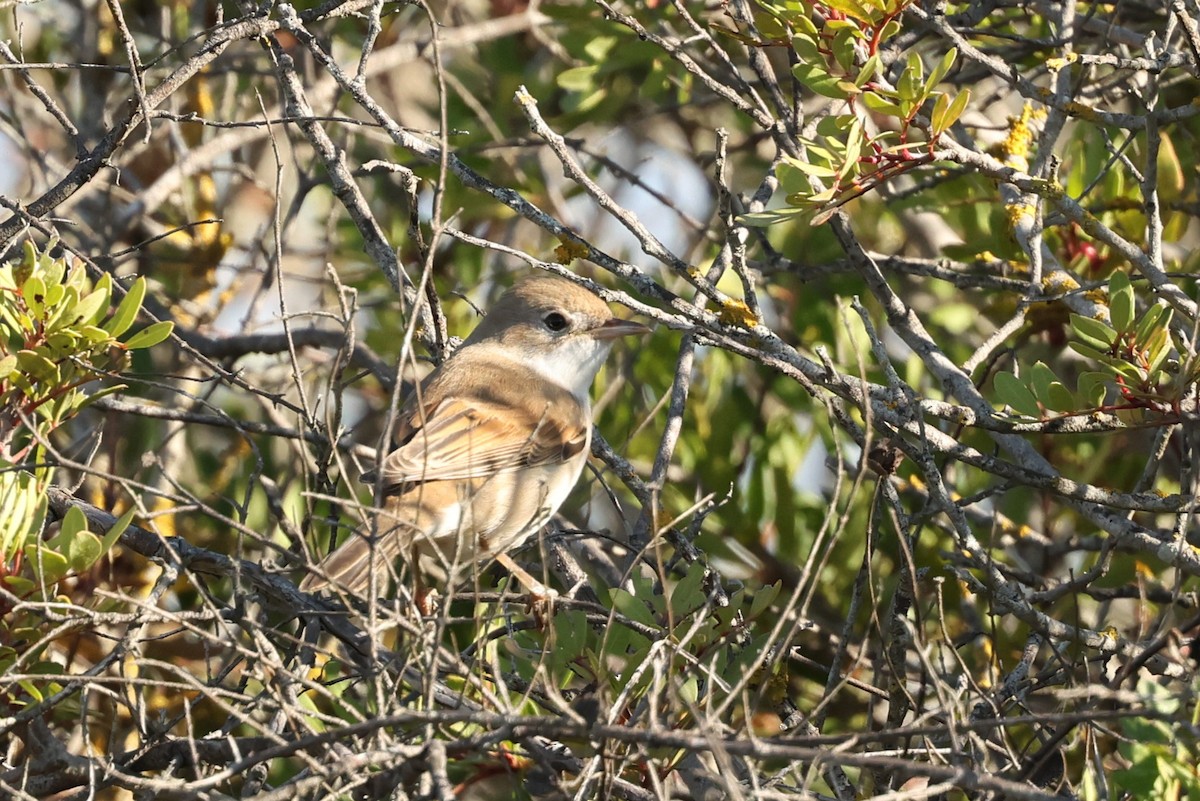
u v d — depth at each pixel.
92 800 7.40
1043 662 11.68
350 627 9.15
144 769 8.66
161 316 13.62
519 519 11.32
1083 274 12.54
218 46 9.97
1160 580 12.05
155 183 13.88
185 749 8.59
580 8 14.23
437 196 7.76
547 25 15.20
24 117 16.08
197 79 15.78
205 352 13.62
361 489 13.00
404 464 10.82
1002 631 11.44
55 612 8.18
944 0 10.41
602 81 14.70
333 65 10.10
